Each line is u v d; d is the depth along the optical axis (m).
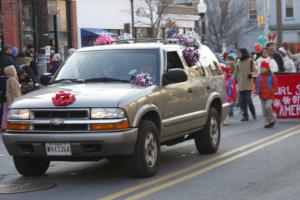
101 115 8.92
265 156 11.73
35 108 9.20
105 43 11.75
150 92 9.74
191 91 11.12
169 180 9.53
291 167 10.51
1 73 17.61
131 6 36.66
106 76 10.30
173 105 10.42
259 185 9.09
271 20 61.69
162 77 10.23
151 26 40.31
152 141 9.74
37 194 8.78
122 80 10.17
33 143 9.11
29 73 18.30
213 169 10.49
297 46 37.47
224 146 13.24
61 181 9.74
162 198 8.33
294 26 60.84
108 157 9.14
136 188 8.95
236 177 9.74
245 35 59.94
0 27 30.39
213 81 12.32
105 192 8.77
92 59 10.71
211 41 50.91
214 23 52.25
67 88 9.88
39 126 9.15
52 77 10.79
